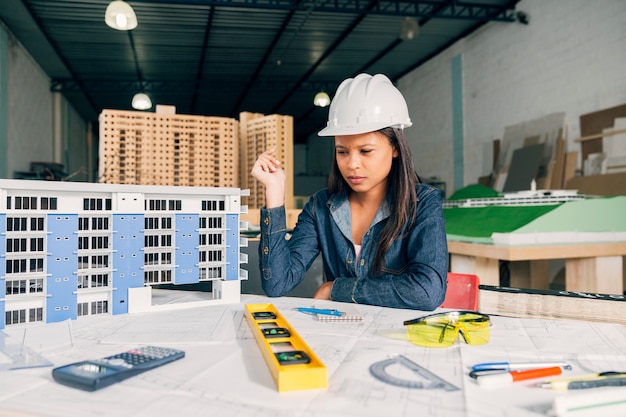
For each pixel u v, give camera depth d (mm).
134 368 596
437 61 7781
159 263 1003
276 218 1182
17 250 846
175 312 971
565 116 5055
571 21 4965
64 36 6980
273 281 1178
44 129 8641
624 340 778
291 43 7387
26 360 657
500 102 6184
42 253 865
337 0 5914
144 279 979
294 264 1260
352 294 1101
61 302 885
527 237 2543
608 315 1086
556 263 4633
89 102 11023
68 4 5887
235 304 1062
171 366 634
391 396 532
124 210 948
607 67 4535
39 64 8180
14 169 6840
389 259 1224
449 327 766
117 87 9602
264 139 2742
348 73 9039
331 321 903
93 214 919
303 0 5766
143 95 6941
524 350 719
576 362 666
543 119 5301
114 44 7352
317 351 703
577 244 2611
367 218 1302
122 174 2443
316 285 1787
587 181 4371
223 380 582
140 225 965
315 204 1388
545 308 1162
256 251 1572
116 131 2426
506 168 5680
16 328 833
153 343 743
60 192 888
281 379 542
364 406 504
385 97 1162
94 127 14547
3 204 820
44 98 8641
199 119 2568
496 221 2957
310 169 15547
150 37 7074
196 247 1028
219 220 1067
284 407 500
